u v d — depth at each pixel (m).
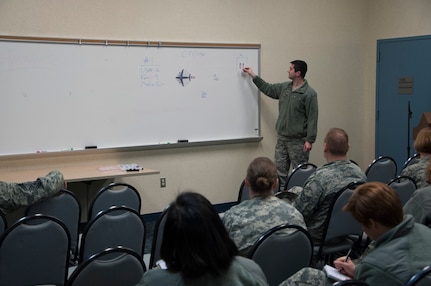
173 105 5.22
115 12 4.82
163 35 5.11
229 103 5.60
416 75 6.18
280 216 2.19
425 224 2.32
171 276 1.21
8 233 2.27
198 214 1.18
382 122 6.67
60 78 4.58
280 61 5.97
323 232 2.90
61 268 2.48
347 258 1.87
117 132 4.92
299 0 6.05
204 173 5.53
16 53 4.37
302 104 5.34
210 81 5.44
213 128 5.52
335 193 2.85
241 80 5.66
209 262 1.16
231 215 2.22
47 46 4.50
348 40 6.59
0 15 4.29
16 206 2.92
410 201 2.41
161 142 5.18
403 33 6.29
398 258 1.57
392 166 4.35
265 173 2.24
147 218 5.21
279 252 2.10
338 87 6.57
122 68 4.89
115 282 1.80
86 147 4.76
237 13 5.58
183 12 5.21
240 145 5.76
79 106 4.70
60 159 4.65
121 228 2.60
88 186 4.68
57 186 3.07
